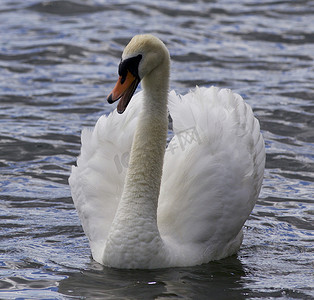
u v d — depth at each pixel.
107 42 25.94
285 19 28.98
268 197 14.72
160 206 12.13
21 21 28.38
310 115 19.31
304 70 23.33
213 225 11.80
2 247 12.33
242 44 26.02
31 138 17.83
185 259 11.59
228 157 12.02
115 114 12.63
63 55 24.77
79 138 17.92
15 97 20.95
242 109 12.70
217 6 30.61
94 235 12.02
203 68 23.44
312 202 14.48
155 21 28.44
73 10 29.88
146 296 10.33
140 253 11.27
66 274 11.20
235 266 11.71
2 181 15.36
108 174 12.33
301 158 16.62
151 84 11.39
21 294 10.41
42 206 14.24
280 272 11.45
